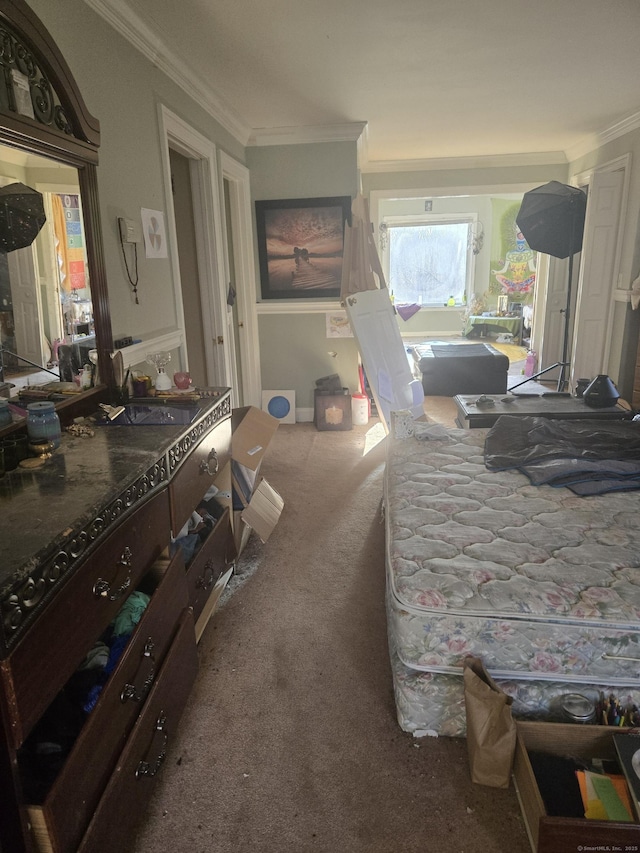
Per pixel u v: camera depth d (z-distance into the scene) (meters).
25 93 1.74
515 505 2.23
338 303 5.11
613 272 5.38
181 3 2.42
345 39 2.85
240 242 4.91
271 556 2.91
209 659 2.15
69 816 1.08
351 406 5.09
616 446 2.68
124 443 1.77
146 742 1.43
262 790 1.60
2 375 1.70
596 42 3.00
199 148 3.55
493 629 1.66
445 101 4.06
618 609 1.61
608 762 1.54
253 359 5.20
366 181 6.70
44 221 1.87
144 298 2.76
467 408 3.62
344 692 1.98
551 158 6.39
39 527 1.17
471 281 10.14
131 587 1.49
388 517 2.29
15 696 0.97
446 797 1.57
